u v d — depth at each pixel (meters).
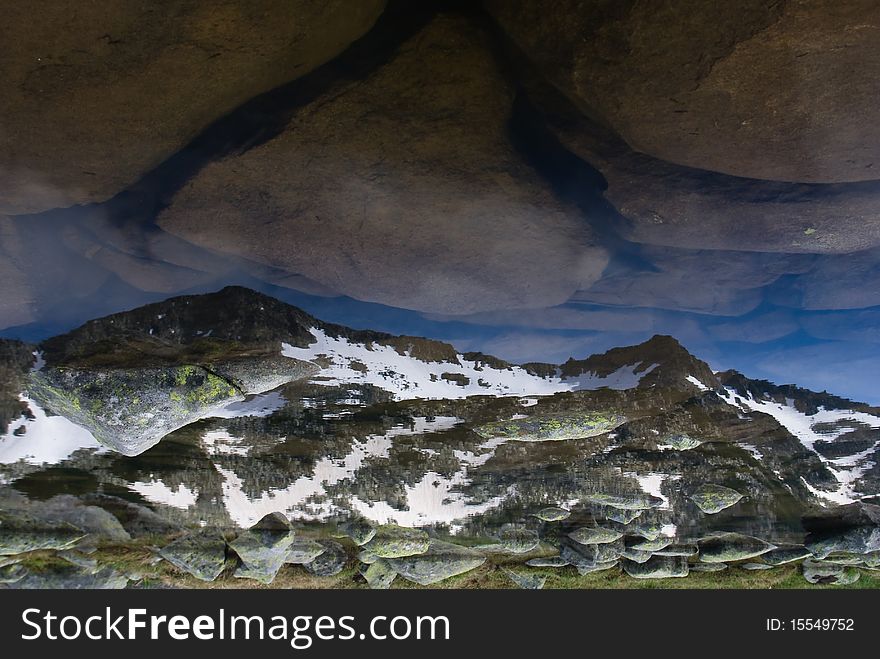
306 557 7.22
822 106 6.32
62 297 9.64
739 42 5.64
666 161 8.23
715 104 6.46
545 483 7.91
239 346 7.21
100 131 6.68
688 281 11.28
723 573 8.49
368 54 7.11
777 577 8.60
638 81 6.39
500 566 7.97
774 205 8.55
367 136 7.53
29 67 5.72
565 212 9.11
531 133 8.43
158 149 7.29
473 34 6.98
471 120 7.68
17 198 7.59
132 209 8.55
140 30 5.65
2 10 5.17
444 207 8.46
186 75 6.22
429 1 6.89
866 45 5.52
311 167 7.73
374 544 7.34
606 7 5.91
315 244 8.95
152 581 6.84
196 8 5.59
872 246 9.71
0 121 6.28
